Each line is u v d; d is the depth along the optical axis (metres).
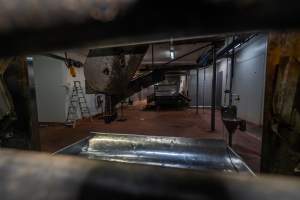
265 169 1.17
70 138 3.87
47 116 5.65
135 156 1.81
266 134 1.17
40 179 0.26
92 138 2.02
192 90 9.48
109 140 1.97
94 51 1.55
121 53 1.54
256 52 4.59
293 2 0.11
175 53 6.55
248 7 0.12
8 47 0.20
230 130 2.54
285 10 0.12
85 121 5.93
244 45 5.26
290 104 1.04
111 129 4.65
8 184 0.25
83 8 0.15
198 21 0.14
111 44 0.20
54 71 5.50
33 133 1.86
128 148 1.90
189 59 8.15
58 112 5.57
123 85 1.61
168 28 0.16
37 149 1.92
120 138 1.98
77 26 0.16
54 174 0.27
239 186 0.23
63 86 5.49
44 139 3.79
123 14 0.15
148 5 0.14
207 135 3.89
